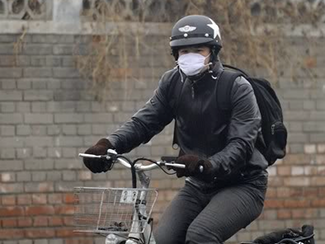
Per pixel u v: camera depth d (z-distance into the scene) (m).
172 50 17.31
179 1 37.38
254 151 17.73
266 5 38.00
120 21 36.97
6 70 36.44
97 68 36.75
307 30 38.50
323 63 38.66
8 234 36.53
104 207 16.02
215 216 17.08
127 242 16.00
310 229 18.81
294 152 38.53
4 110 36.44
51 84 36.72
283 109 38.38
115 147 17.70
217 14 37.34
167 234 17.73
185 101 17.64
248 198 17.44
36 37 36.62
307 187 38.59
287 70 38.34
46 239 36.75
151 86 37.22
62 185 36.81
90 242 36.97
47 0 36.72
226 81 17.30
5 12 36.47
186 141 17.89
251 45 37.75
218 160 16.48
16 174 36.53
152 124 18.19
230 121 17.27
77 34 36.75
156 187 37.34
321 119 38.72
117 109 37.06
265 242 18.38
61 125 36.75
